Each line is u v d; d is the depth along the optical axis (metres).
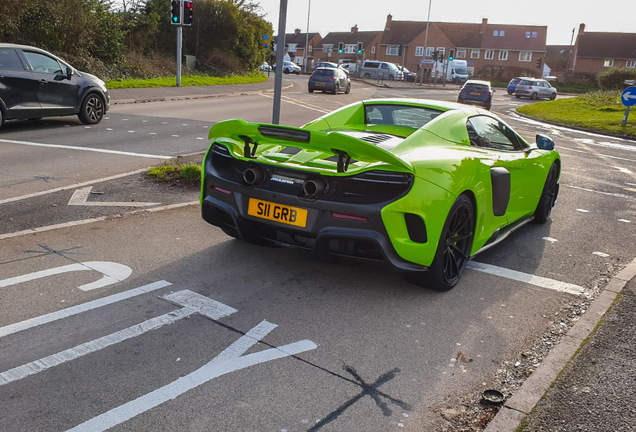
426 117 4.88
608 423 2.69
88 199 6.28
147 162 8.52
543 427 2.64
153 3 31.23
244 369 3.07
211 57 34.41
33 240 4.86
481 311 4.04
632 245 5.92
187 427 2.56
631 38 79.81
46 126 11.67
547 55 104.69
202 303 3.85
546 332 3.78
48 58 11.38
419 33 81.38
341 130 4.78
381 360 3.27
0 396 2.71
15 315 3.52
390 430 2.64
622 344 3.50
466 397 2.96
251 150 4.42
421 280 4.27
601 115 24.70
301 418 2.68
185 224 5.56
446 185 4.01
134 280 4.16
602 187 9.14
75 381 2.88
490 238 5.02
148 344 3.28
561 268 5.08
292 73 61.91
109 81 22.41
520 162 5.40
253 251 4.91
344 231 3.79
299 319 3.71
